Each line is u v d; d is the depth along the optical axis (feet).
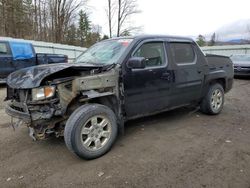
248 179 9.01
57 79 10.23
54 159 10.94
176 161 10.45
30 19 90.63
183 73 14.51
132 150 11.60
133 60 11.44
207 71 16.17
